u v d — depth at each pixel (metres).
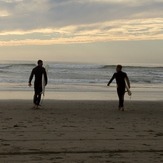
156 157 7.49
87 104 20.28
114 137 9.79
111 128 11.44
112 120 13.53
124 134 10.30
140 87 37.81
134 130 11.11
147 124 12.61
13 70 62.97
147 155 7.67
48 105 19.23
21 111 16.03
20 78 46.84
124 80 17.20
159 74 62.69
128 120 13.64
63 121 12.95
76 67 73.12
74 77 51.78
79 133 10.34
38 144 8.62
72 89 32.91
